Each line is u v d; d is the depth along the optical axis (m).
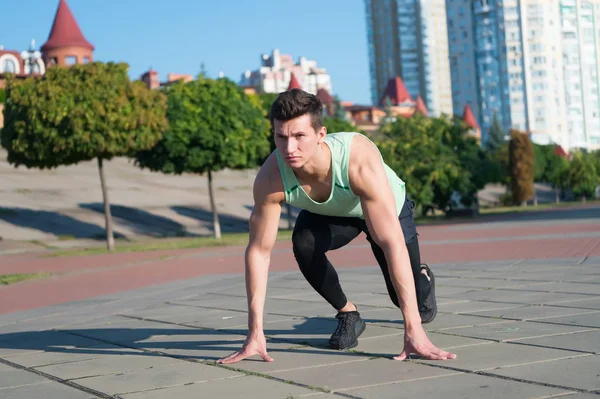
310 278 4.81
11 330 6.88
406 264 4.32
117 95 20.56
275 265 13.02
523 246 13.50
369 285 8.81
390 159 35.88
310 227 4.73
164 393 3.86
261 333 4.56
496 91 134.12
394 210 4.32
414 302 4.34
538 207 55.62
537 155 65.31
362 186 4.25
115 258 17.83
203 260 15.52
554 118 132.50
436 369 4.05
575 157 70.50
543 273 8.81
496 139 90.75
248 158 25.33
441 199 38.75
